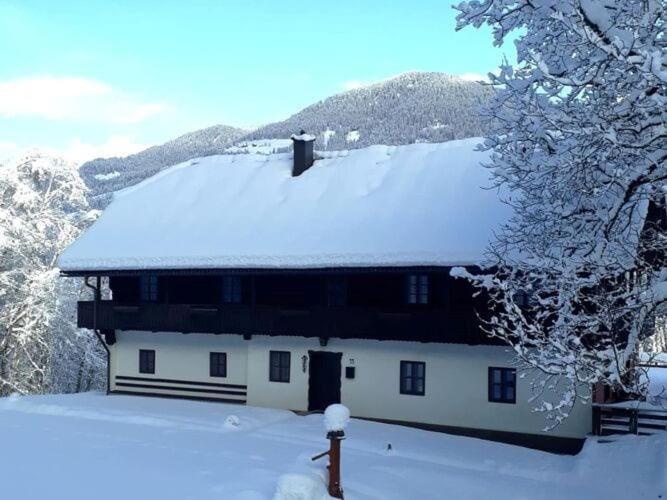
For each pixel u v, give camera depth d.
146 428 17.48
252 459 13.79
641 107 8.90
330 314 19.06
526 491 12.62
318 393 20.09
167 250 21.08
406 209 19.36
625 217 11.03
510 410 17.05
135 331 22.83
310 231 19.83
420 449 15.48
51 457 13.77
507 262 11.15
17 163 31.59
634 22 9.05
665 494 12.33
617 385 10.53
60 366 32.34
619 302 10.98
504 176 11.10
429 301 18.41
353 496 10.96
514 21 10.45
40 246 31.30
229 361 21.30
